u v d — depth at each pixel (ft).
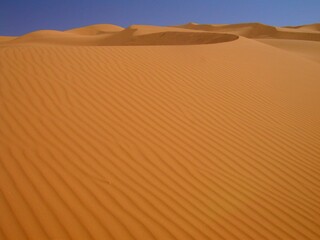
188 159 15.52
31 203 10.85
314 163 17.67
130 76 24.04
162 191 12.77
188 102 21.83
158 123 18.31
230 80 27.96
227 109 22.20
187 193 12.98
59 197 11.34
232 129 19.58
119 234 10.15
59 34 157.58
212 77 27.61
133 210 11.35
